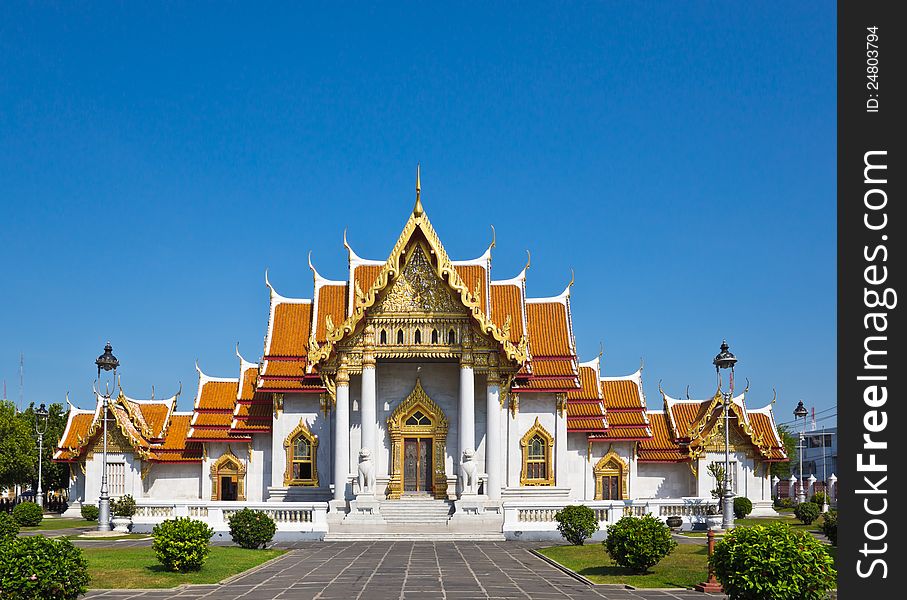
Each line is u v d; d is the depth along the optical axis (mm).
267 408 73250
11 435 88062
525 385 69312
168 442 76875
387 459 65312
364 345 63125
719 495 64562
